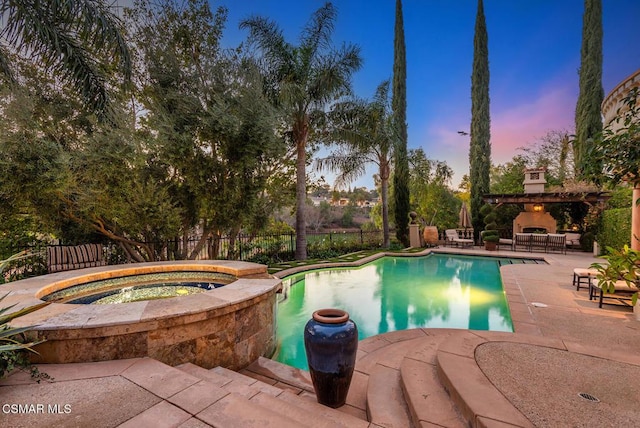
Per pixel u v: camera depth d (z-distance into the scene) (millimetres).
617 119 3357
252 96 8516
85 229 7613
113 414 1925
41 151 5793
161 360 2939
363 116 12391
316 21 11273
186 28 9133
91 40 4953
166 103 8172
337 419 2234
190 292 5273
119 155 6516
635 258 2793
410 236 15852
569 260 10812
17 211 6668
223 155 8477
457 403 2184
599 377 2404
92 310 3094
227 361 3410
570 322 4445
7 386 2270
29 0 4328
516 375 2428
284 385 3162
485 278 9148
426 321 5566
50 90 6805
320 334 2477
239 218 8836
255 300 3742
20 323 2713
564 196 13516
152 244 8336
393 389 2680
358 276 9555
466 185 24781
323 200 30844
